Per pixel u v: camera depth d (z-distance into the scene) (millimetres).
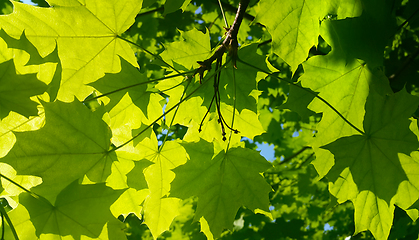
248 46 1080
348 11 1021
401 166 1018
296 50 1008
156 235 1094
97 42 1049
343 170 1034
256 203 1054
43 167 971
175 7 1080
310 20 1004
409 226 1491
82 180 998
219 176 1052
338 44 1044
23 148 959
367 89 1083
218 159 1052
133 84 1051
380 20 1033
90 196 976
